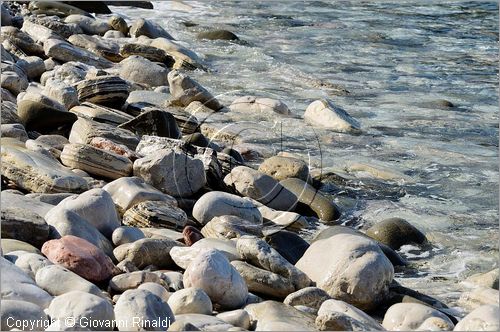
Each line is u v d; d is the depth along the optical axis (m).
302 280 7.92
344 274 7.84
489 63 19.55
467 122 14.73
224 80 16.92
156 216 9.12
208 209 9.48
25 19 18.77
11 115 11.38
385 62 19.36
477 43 21.73
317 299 7.56
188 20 23.27
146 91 14.56
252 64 18.41
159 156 10.23
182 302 6.88
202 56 18.89
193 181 10.29
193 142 11.78
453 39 22.12
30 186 9.45
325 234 8.95
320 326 6.90
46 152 10.36
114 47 17.80
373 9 25.98
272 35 21.78
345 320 6.86
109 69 16.23
